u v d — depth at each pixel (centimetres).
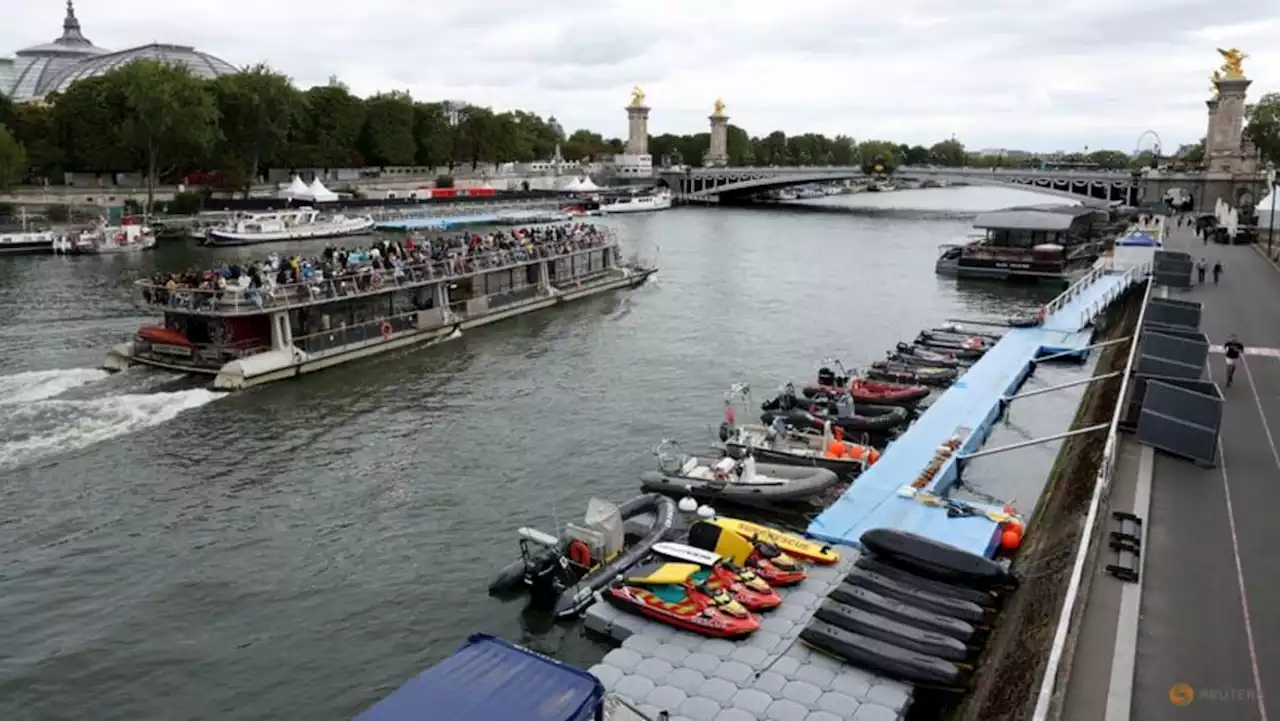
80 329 7675
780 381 6512
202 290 6266
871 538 3347
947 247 12950
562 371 6738
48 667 3080
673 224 18925
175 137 15800
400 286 7225
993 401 5638
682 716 2634
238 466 4762
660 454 4678
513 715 2131
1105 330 7894
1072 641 2452
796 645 2973
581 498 4412
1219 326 6412
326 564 3762
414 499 4391
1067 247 11881
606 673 2845
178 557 3806
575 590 3359
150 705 2914
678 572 3312
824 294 10181
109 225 14000
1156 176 17975
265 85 17612
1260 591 2730
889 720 2608
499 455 4975
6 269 11044
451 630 3303
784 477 4403
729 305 9444
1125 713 2186
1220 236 11894
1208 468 3700
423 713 2136
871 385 5881
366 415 5625
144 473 4644
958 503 3931
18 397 5766
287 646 3212
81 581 3612
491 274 8588
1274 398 4650
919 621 2959
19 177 15912
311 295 6556
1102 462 3503
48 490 4409
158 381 6162
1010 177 19850
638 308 9238
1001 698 2488
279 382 6259
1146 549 2998
